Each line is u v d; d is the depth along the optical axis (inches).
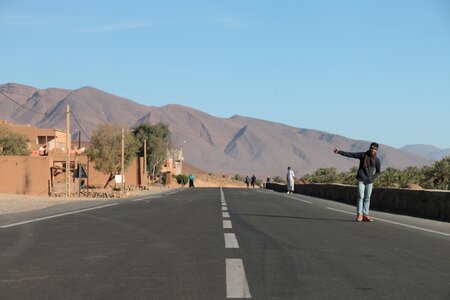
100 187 2691.9
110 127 2810.0
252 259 363.6
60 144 3949.3
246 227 573.3
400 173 2800.2
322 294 265.0
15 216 732.0
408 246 438.6
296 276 307.9
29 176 1984.5
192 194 1712.6
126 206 985.5
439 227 617.6
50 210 870.4
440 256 387.2
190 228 560.4
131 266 336.2
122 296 258.7
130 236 489.1
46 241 454.0
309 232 531.2
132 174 3127.5
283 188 2203.5
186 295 260.8
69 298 255.0
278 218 698.8
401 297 260.5
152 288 275.4
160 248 412.5
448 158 2632.9
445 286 285.6
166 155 4542.3
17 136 2893.7
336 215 768.3
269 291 270.1
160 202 1144.2
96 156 2755.9
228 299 253.6
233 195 1589.6
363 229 571.8
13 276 305.9
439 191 782.5
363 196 681.6
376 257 378.9
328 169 4131.4
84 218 693.3
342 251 405.4
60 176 2410.2
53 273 314.2
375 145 677.9
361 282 293.4
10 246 423.8
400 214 853.8
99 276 305.4
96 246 423.5
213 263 347.3
